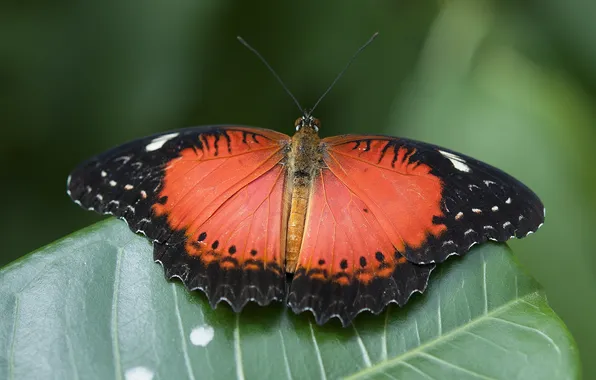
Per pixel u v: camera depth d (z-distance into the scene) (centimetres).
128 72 36
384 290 29
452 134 38
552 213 37
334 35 38
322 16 37
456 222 30
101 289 29
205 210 30
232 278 29
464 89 39
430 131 38
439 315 29
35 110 36
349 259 29
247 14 36
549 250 37
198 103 37
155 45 36
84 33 36
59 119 36
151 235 30
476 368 28
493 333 29
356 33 38
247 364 29
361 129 39
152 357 29
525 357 28
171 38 36
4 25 36
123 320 29
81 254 29
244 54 37
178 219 30
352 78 38
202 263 29
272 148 31
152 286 29
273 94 38
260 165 30
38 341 29
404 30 39
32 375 28
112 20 36
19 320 29
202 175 30
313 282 29
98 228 30
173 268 29
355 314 29
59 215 37
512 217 30
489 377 28
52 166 37
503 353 29
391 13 38
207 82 36
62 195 37
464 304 29
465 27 39
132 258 30
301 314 29
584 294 36
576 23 36
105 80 36
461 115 39
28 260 29
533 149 38
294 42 37
